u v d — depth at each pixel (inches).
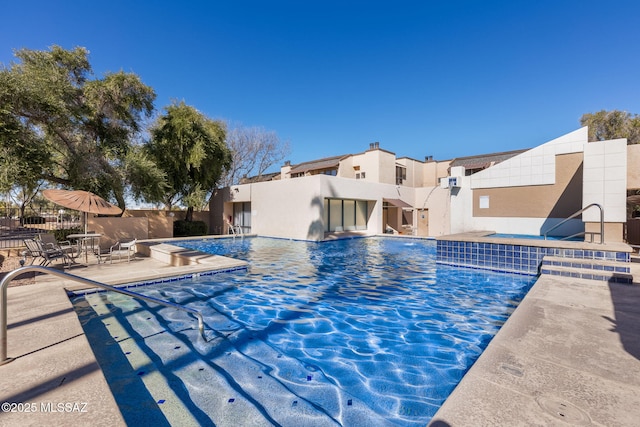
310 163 1608.0
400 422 134.8
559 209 637.3
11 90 510.9
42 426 88.4
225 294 332.5
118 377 170.4
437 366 185.2
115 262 492.7
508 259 417.1
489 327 243.3
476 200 749.9
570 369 122.0
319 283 381.4
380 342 217.9
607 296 230.1
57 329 166.1
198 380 168.4
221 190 1134.4
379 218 1020.5
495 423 89.3
